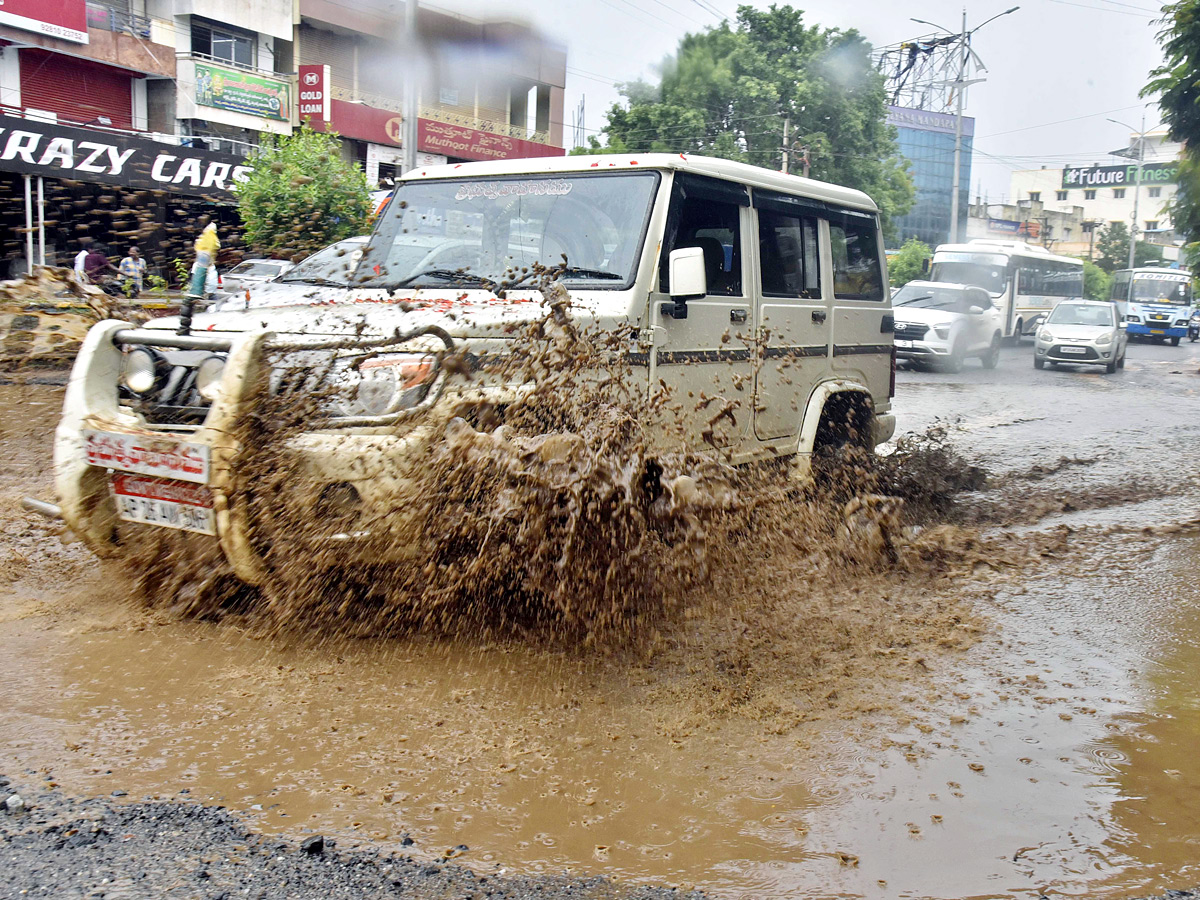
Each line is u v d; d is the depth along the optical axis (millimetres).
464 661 4168
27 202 17328
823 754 3473
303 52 33719
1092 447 10820
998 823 3045
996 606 5266
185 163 20828
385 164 35031
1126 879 2756
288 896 2545
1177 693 4129
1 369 6430
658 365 5066
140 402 4430
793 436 6301
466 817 2971
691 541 4648
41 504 4648
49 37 25109
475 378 4266
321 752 3342
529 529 4098
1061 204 109875
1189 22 13891
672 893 2629
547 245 5332
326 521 4012
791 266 6324
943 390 17484
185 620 4504
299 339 4180
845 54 40531
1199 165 15203
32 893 2514
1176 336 42688
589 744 3479
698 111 38219
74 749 3299
